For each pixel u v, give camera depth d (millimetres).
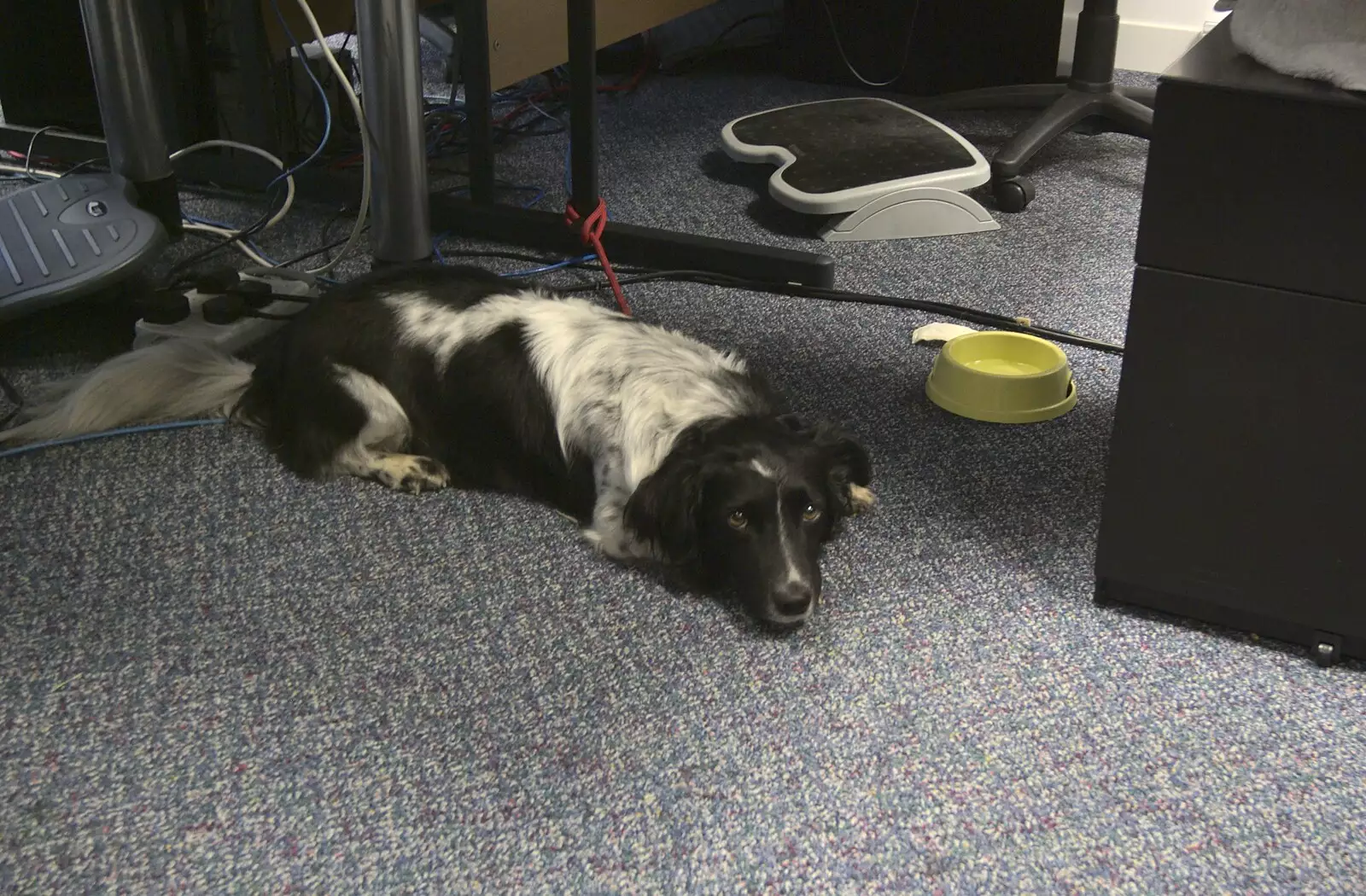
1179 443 1418
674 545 1532
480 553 1643
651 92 3645
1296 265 1276
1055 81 3568
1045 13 3457
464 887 1155
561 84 3576
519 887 1155
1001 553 1656
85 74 2934
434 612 1524
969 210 2686
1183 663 1457
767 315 2350
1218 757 1319
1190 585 1491
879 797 1264
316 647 1461
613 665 1441
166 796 1249
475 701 1382
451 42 3553
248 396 1907
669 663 1444
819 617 1525
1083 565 1633
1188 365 1375
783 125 2963
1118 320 2324
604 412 1670
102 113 2410
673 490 1516
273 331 2160
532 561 1626
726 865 1182
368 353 1783
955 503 1769
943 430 1964
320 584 1573
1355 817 1243
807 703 1386
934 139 2850
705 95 3629
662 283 2486
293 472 1810
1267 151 1243
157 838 1201
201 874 1164
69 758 1292
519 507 1751
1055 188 2957
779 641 1482
